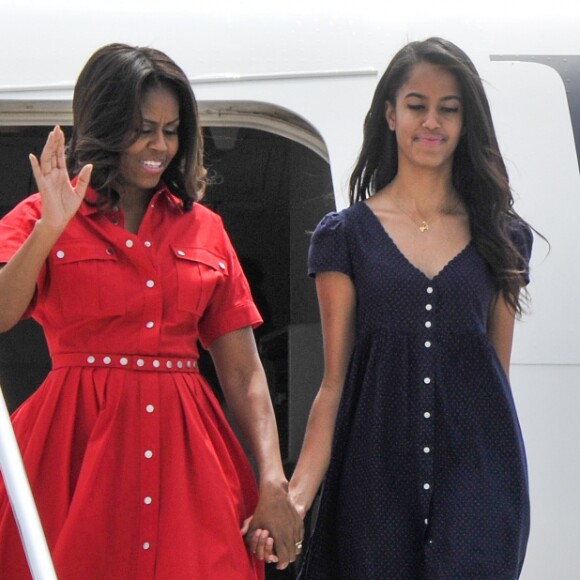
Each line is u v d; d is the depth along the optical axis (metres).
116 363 11.66
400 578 12.19
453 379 12.33
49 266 11.64
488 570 12.02
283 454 18.00
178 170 12.30
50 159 11.05
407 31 16.69
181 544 11.41
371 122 13.23
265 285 18.28
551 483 15.54
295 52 16.47
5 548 11.44
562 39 16.95
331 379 12.66
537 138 16.47
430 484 12.19
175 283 11.88
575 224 16.22
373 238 12.61
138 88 11.80
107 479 11.38
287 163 18.17
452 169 12.90
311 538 12.75
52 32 16.42
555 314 15.97
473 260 12.55
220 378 12.62
